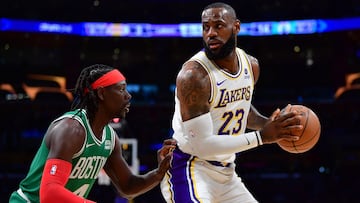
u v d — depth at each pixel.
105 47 20.08
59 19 19.42
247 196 4.13
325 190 15.83
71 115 3.29
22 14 19.11
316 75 19.83
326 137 16.86
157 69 20.19
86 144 3.29
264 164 16.66
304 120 3.76
